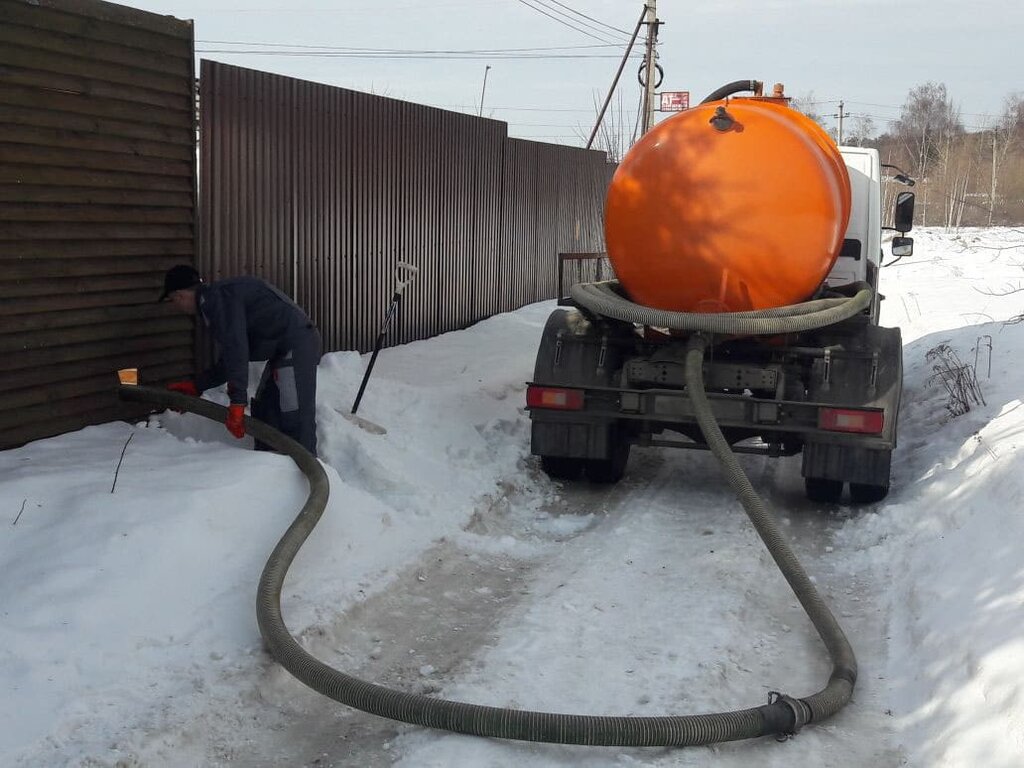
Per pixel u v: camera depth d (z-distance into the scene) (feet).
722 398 22.82
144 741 12.08
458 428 26.99
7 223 18.95
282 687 14.28
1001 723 12.41
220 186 26.78
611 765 12.40
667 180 22.90
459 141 43.09
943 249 113.60
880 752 12.98
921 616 16.55
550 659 15.40
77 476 17.95
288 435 21.45
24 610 13.96
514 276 51.24
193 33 23.43
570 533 22.30
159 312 23.18
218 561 16.71
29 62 19.21
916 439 28.19
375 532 19.74
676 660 15.33
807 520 23.13
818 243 22.63
